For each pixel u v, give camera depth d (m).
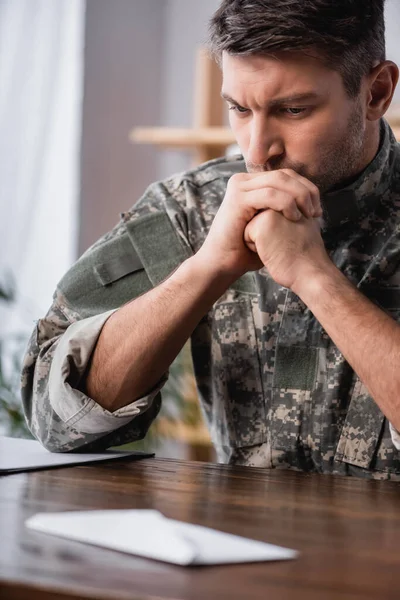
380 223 1.69
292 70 1.46
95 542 0.91
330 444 1.65
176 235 1.80
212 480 1.35
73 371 1.57
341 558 0.90
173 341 1.58
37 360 1.63
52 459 1.49
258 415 1.71
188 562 0.84
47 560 0.85
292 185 1.52
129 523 0.96
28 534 0.95
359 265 1.69
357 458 1.63
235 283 1.74
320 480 1.40
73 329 1.61
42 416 1.58
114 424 1.56
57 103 4.16
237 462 1.71
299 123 1.51
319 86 1.48
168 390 3.27
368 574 0.84
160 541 0.90
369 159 1.66
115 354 1.57
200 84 3.54
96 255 1.78
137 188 4.45
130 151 4.43
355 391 1.64
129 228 1.81
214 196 1.84
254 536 0.99
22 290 4.12
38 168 4.11
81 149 4.25
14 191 4.09
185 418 3.36
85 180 4.29
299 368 1.68
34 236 4.16
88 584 0.78
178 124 4.45
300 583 0.81
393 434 1.46
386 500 1.24
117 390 1.57
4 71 4.05
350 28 1.48
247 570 0.84
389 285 1.67
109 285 1.76
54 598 0.78
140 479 1.34
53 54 4.12
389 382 1.43
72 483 1.28
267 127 1.52
